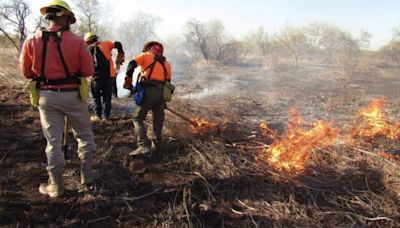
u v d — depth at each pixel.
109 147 4.96
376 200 3.83
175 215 3.52
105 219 3.45
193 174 4.23
